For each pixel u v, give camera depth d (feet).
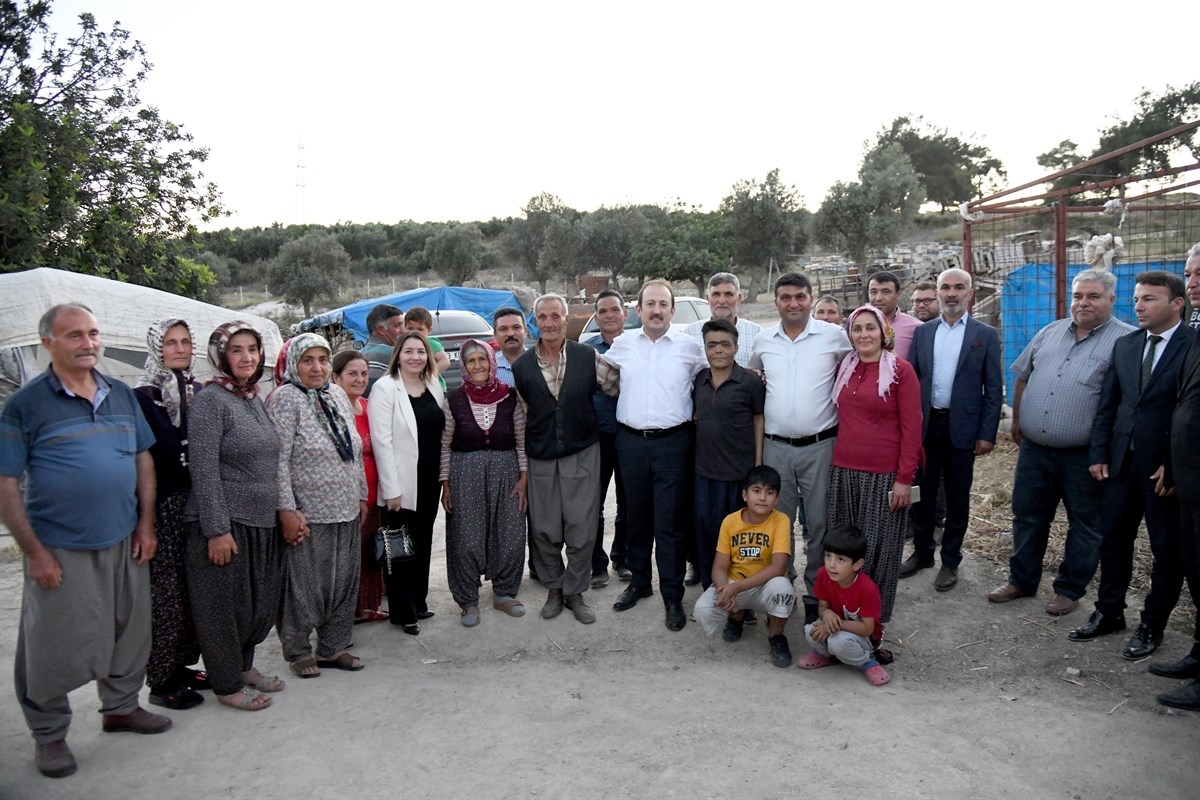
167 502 12.12
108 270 41.68
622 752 11.10
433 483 15.85
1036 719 11.71
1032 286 28.40
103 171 43.60
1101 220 67.56
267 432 12.41
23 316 24.72
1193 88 123.44
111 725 11.78
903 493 13.64
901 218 115.44
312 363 13.24
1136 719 11.59
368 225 186.09
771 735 11.42
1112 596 13.99
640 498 16.14
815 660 13.78
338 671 14.05
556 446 15.62
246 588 12.43
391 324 22.08
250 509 12.25
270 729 11.91
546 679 13.66
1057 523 19.36
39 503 10.34
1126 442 13.51
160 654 12.26
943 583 16.60
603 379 16.35
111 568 10.89
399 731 11.85
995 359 16.26
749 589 14.05
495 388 15.89
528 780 10.47
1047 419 14.90
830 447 14.71
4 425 10.10
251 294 139.95
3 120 38.42
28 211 35.96
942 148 199.00
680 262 111.86
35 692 10.50
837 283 59.36
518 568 16.31
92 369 10.96
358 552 14.10
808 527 15.03
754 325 19.13
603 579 18.01
